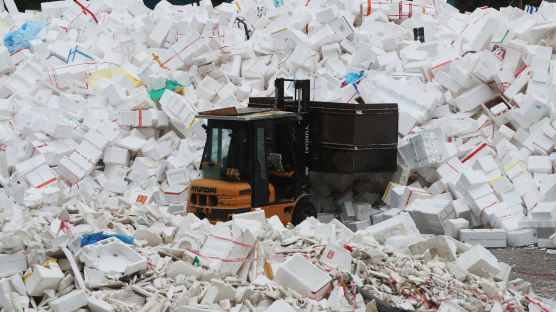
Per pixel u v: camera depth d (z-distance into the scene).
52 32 43.62
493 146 30.89
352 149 27.28
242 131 25.20
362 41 39.50
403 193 27.83
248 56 39.56
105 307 14.74
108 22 48.69
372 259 18.88
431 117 32.78
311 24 41.44
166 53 39.44
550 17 37.38
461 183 27.64
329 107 27.62
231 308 15.31
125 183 31.66
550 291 20.06
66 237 17.33
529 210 26.94
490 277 19.31
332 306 16.00
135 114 34.06
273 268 17.80
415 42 38.78
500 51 34.22
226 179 25.47
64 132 32.06
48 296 15.48
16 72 38.12
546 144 29.33
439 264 19.50
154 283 16.27
